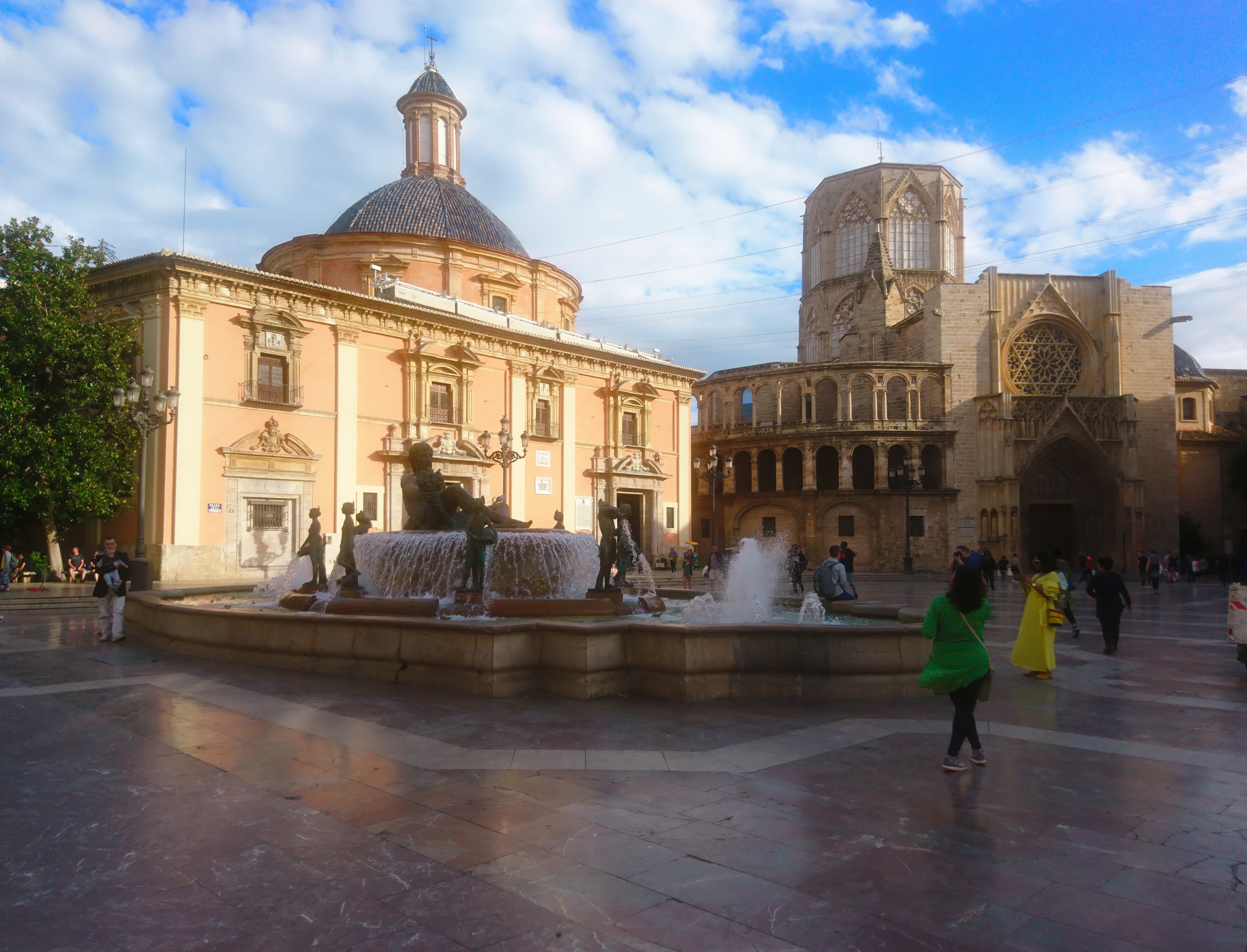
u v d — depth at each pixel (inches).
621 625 387.5
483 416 1606.8
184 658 491.8
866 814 228.4
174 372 1194.0
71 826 213.6
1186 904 173.5
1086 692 424.2
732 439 2181.3
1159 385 2193.7
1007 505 2043.6
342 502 1385.3
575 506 1764.3
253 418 1282.0
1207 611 973.2
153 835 207.8
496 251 1797.5
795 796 243.1
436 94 2059.5
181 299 1202.6
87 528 1309.1
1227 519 2458.2
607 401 1850.4
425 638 402.6
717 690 375.2
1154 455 2169.0
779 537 2111.2
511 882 181.2
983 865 193.2
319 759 275.0
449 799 236.2
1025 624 473.7
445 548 570.6
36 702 363.6
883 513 2044.8
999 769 275.1
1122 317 2201.0
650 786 249.9
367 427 1434.5
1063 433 2069.4
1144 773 272.5
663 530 1956.2
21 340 1118.4
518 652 382.9
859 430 2052.2
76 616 806.5
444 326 1540.4
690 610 631.8
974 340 2145.7
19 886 178.5
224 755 280.2
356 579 577.0
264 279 1280.8
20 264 1123.3
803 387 2134.6
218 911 167.0
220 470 1238.3
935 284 2586.1
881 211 2591.0
